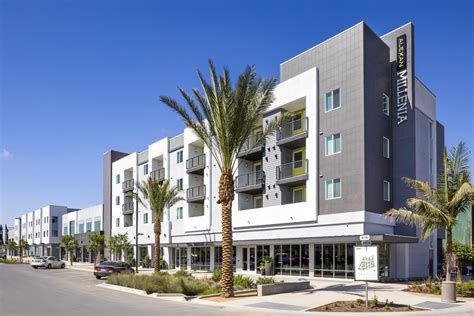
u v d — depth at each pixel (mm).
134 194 44406
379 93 30609
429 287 21047
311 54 33094
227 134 20609
